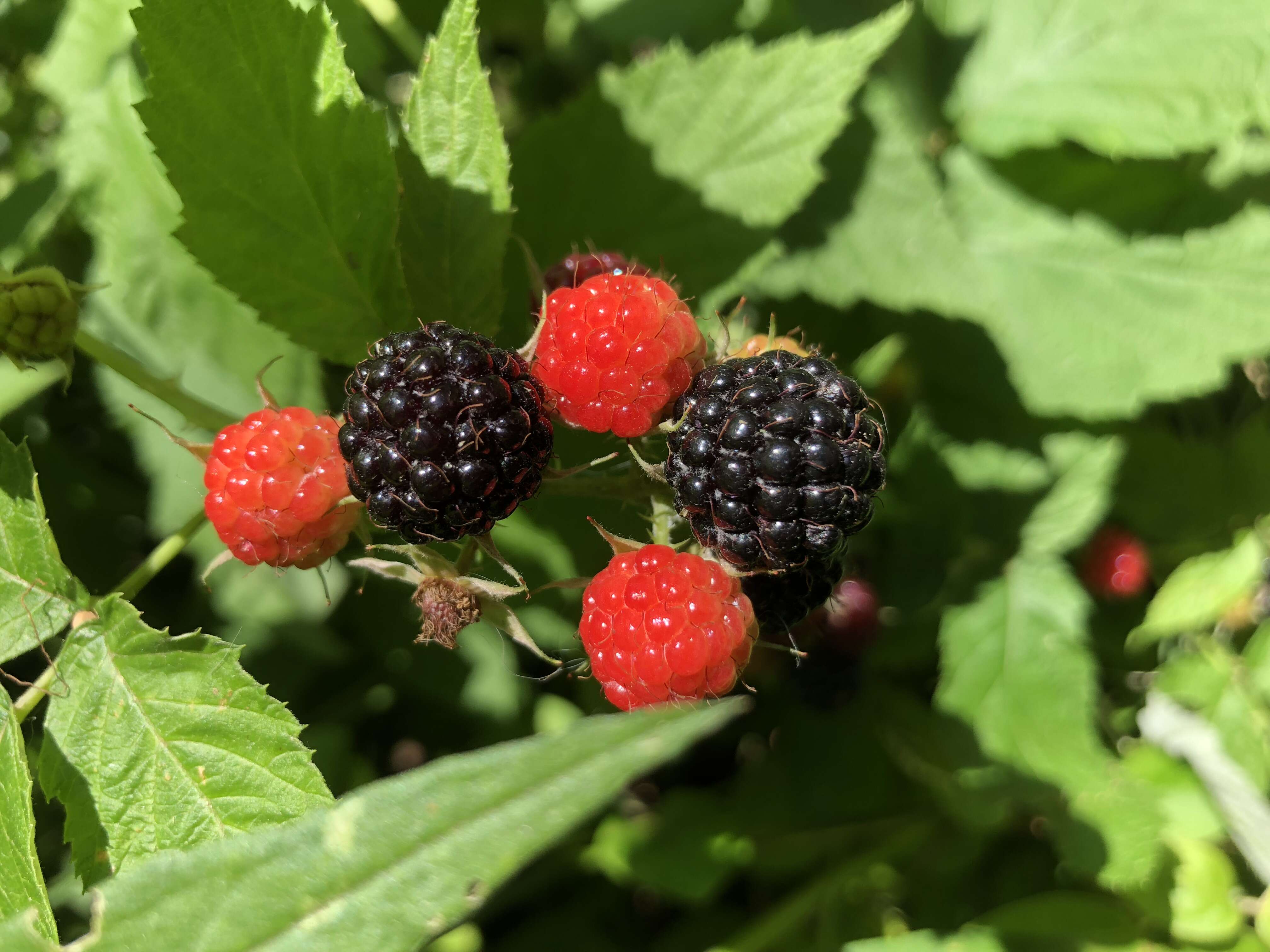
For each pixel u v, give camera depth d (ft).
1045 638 0.39
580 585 0.25
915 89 0.40
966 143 0.40
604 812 0.40
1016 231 0.40
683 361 0.26
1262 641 0.40
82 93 0.34
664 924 0.41
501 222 0.29
